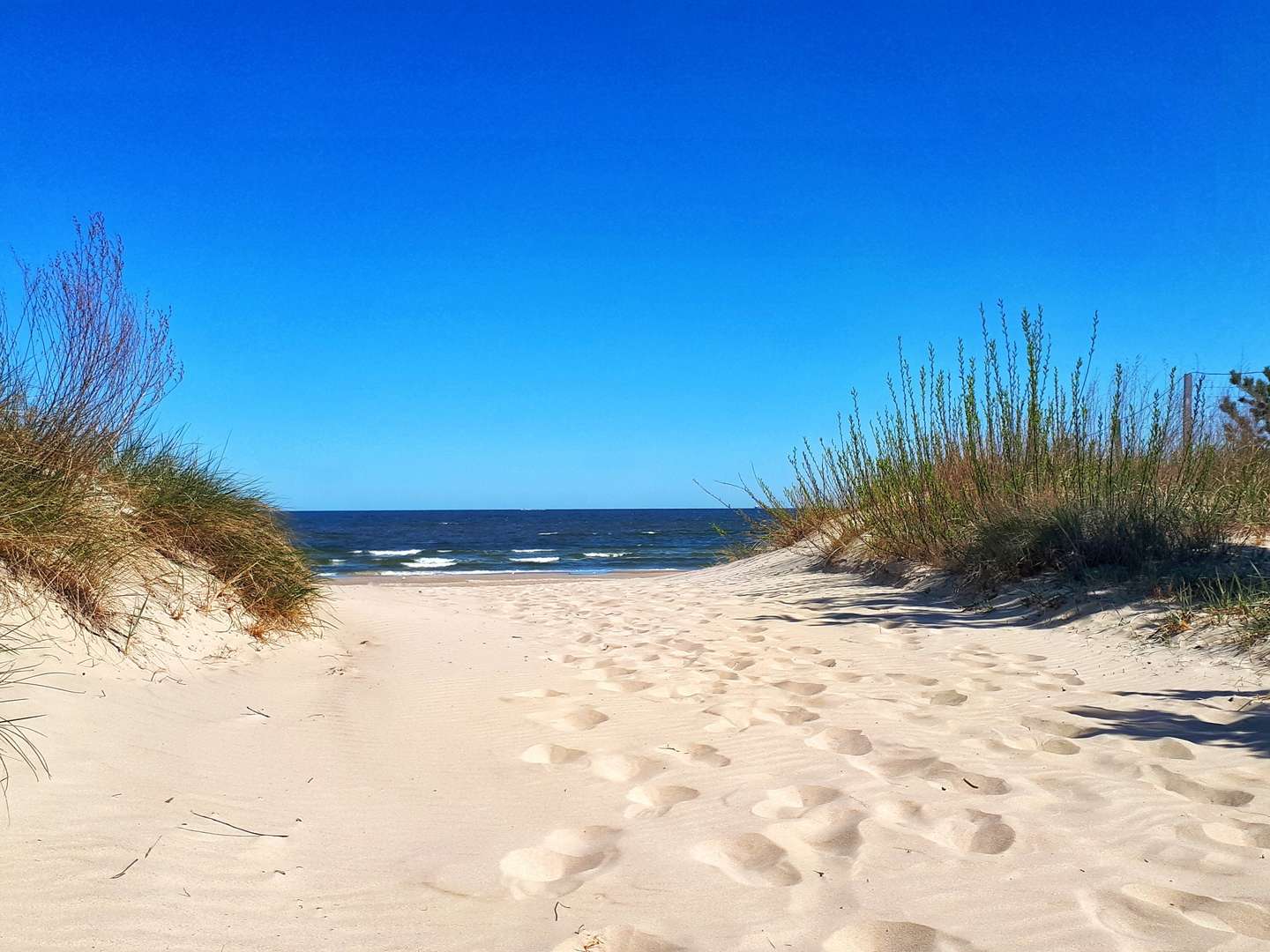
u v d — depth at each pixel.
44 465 4.37
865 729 3.95
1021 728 3.97
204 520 5.58
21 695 3.17
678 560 26.52
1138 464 7.86
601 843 2.79
